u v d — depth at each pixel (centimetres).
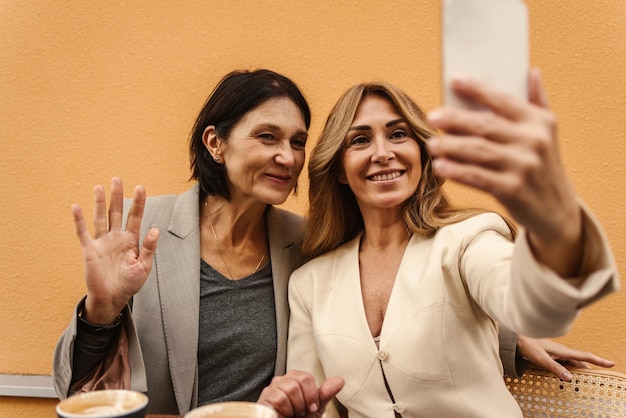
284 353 113
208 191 118
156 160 152
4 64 154
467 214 103
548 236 45
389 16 145
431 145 41
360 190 105
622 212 138
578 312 51
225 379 111
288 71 148
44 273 153
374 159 102
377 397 98
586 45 139
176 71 151
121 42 152
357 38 146
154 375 108
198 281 112
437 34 143
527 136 40
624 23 137
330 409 104
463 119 40
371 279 108
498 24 42
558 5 140
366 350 99
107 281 84
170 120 151
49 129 153
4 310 154
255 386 111
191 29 150
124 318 90
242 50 150
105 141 153
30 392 151
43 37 153
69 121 153
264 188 109
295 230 125
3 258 154
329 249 117
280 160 107
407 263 103
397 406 96
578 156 140
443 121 40
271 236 121
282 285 117
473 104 42
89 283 83
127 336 90
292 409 70
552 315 50
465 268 91
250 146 108
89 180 153
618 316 137
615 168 138
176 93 151
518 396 106
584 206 47
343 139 105
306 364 108
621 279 137
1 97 154
